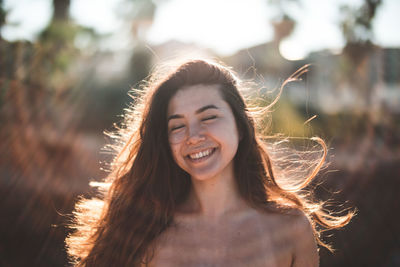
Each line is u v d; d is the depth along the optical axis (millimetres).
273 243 1635
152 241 1658
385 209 3922
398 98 6344
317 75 7062
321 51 7496
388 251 3299
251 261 1593
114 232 1738
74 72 6773
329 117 6453
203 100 1547
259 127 2076
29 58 5383
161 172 1731
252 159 1777
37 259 3045
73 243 1871
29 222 3557
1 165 4566
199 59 1681
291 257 1666
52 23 7734
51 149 5297
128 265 1660
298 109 6500
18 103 5105
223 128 1533
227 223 1640
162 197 1713
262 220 1665
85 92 7184
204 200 1650
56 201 4082
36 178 4461
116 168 1994
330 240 3512
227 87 1645
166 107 1641
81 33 8273
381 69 6543
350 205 4156
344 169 5098
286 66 8320
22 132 5004
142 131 1770
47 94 5770
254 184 1788
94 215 1942
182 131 1555
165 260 1624
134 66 9062
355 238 3502
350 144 5949
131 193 1758
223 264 1581
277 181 2070
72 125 6266
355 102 6469
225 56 7898
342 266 3105
